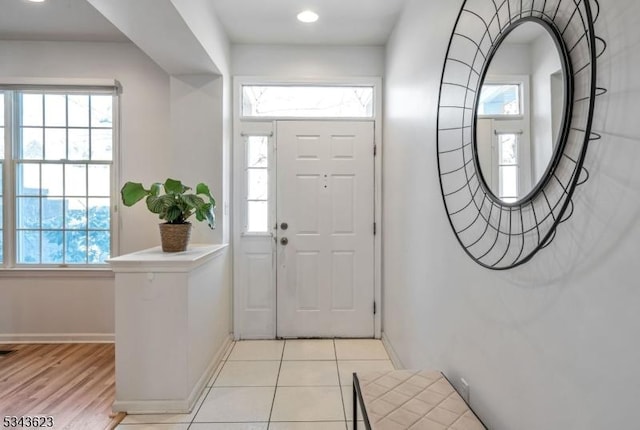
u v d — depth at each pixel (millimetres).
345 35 3189
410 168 2398
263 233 3391
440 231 1810
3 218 3289
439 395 1470
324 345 3248
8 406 2240
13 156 3301
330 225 3420
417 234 2219
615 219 743
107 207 3348
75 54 3311
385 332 3273
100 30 3107
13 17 2893
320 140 3410
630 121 708
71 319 3297
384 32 3127
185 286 2195
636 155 695
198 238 3041
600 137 783
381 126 3406
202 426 2039
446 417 1310
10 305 3279
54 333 3291
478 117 1359
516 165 1105
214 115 3045
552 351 949
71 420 2088
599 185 786
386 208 3270
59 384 2516
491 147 1263
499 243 1226
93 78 3289
